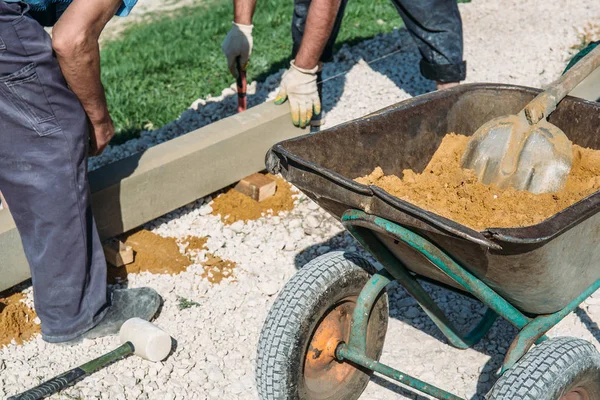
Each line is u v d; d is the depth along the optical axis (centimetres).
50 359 427
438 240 303
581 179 380
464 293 369
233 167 543
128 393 404
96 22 378
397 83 713
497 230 274
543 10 845
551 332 433
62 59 380
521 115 377
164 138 628
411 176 398
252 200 556
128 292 451
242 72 572
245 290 480
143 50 768
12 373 416
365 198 309
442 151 414
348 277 368
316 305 354
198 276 490
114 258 485
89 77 393
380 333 398
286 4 862
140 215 504
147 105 669
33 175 400
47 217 406
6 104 384
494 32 799
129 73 720
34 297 427
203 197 559
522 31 800
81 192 412
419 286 366
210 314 461
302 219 543
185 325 452
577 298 341
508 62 737
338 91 698
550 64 733
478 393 401
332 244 520
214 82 707
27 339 443
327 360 380
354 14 838
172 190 514
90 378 410
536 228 279
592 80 526
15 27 369
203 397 406
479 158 380
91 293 431
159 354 416
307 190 329
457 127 424
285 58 746
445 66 594
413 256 334
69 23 371
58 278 417
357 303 359
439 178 385
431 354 428
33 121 390
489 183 378
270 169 335
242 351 435
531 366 308
